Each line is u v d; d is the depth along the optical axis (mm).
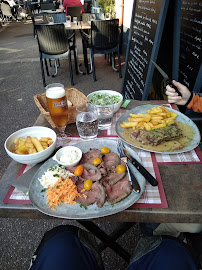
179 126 1290
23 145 1068
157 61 2240
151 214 828
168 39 1911
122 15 5551
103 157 1017
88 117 1180
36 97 1454
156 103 1603
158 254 1052
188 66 2146
